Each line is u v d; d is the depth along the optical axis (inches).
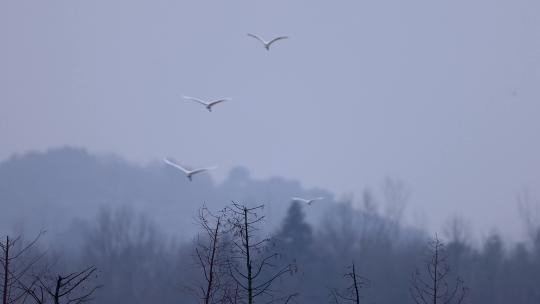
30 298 1619.1
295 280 3228.3
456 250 3811.5
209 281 1366.9
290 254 3353.8
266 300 2652.6
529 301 3715.6
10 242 1362.0
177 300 3127.5
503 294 3737.7
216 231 1368.1
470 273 3794.3
